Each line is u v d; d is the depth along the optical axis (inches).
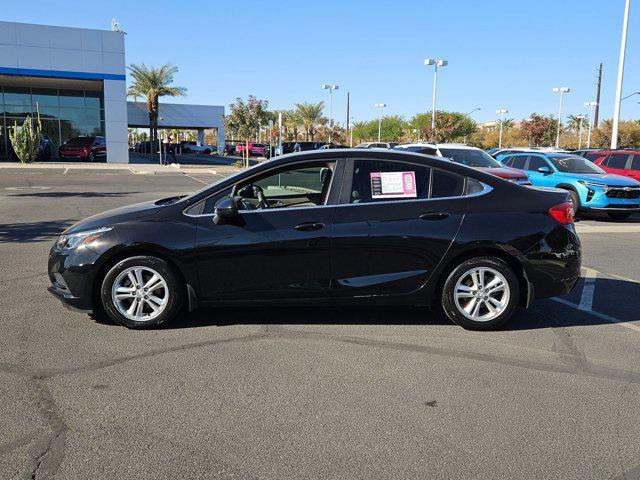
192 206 199.3
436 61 1644.9
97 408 140.0
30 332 195.3
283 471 113.7
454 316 202.4
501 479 112.1
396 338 194.2
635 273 306.5
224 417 136.2
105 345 183.8
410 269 199.8
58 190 734.5
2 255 327.3
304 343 187.6
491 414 139.6
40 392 148.6
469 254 202.2
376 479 111.6
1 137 1486.2
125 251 195.8
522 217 201.2
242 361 171.5
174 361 170.9
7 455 118.1
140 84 1972.2
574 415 139.7
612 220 553.3
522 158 617.3
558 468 116.3
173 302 197.6
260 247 195.0
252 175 201.0
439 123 1814.7
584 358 178.9
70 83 1439.5
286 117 2623.0
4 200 609.3
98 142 1470.2
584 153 701.3
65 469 113.3
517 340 195.0
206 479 110.7
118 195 675.4
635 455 121.8
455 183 204.4
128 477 111.0
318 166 202.5
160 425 132.0
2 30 1261.1
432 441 126.3
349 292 199.8
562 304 242.4
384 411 140.3
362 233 196.2
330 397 147.9
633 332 205.8
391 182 201.9
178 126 2358.5
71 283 196.1
